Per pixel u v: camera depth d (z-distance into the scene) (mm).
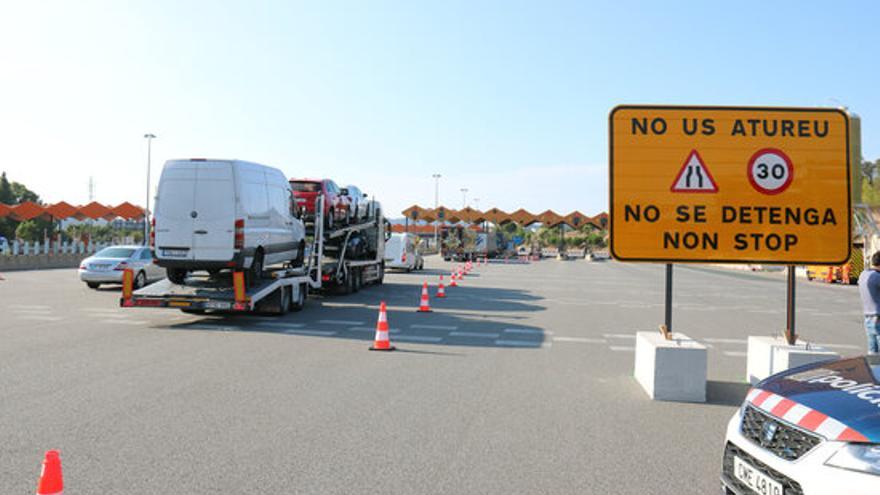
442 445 5695
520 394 7727
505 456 5449
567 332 13422
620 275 41719
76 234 56812
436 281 30453
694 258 8320
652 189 8406
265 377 8328
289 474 4895
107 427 5996
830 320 17656
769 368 7992
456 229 66000
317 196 19594
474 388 7973
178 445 5527
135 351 10039
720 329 14742
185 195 13820
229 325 13352
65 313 14656
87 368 8648
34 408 6602
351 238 22234
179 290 13641
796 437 3740
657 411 7102
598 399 7598
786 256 8281
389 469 5062
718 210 8352
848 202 8258
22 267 36875
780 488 3707
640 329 14180
